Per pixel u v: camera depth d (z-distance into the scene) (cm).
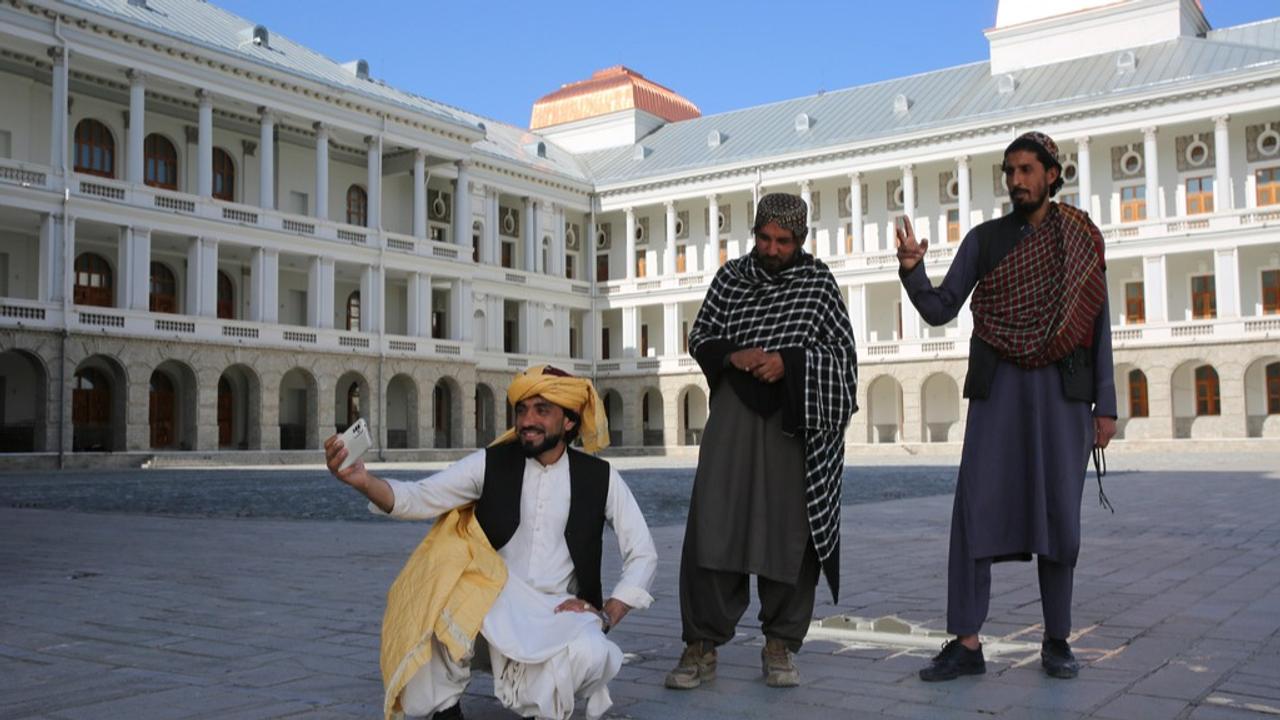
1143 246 5506
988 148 5931
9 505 2098
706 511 536
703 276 6756
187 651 633
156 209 4522
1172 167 5684
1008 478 554
